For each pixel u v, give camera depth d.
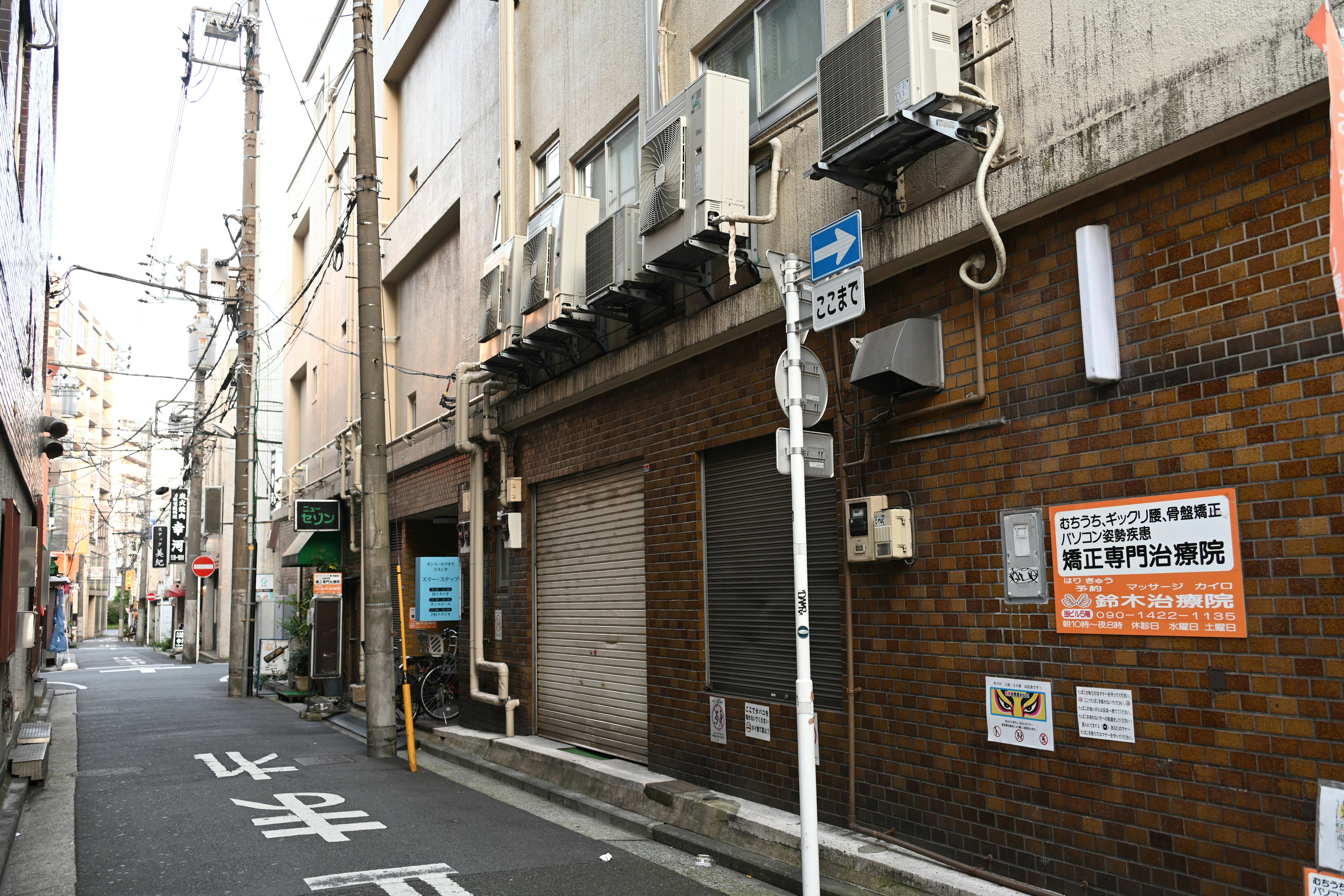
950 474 6.02
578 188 11.14
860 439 6.74
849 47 6.07
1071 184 5.10
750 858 6.59
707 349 8.43
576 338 10.42
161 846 7.20
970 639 5.80
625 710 9.64
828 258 5.68
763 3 7.95
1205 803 4.50
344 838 7.42
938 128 5.68
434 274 15.91
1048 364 5.43
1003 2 5.73
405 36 16.95
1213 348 4.61
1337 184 3.57
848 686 6.62
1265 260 4.42
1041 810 5.29
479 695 12.14
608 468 10.24
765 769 7.47
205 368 26.53
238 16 21.98
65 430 15.54
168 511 53.50
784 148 7.66
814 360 5.89
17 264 9.91
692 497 8.61
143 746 12.66
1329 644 4.09
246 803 8.77
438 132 15.73
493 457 12.70
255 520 21.84
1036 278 5.54
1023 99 5.57
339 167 20.78
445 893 5.97
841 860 6.11
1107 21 5.06
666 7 9.05
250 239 22.12
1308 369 4.23
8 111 8.41
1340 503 4.08
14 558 9.55
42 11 10.15
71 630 60.00
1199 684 4.56
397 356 17.77
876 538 6.30
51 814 8.39
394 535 17.73
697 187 7.58
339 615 18.41
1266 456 4.36
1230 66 4.39
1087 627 5.09
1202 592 4.57
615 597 9.97
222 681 26.31
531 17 12.41
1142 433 4.90
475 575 12.55
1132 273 5.00
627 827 7.84
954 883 5.45
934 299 6.23
